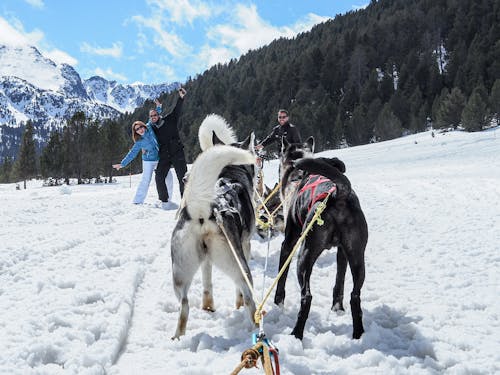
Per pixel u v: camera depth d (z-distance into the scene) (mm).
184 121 96625
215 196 4066
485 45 101188
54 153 62562
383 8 150625
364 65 112062
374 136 83688
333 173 3924
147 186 11648
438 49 121500
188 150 78562
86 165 62469
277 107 97125
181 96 11477
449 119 74750
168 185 11906
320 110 87000
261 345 2930
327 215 3969
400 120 85250
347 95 101250
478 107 67375
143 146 11430
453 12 125312
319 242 4016
